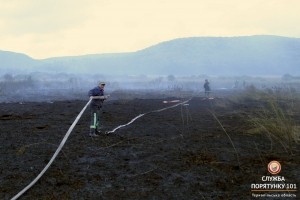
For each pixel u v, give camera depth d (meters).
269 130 10.89
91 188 6.55
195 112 18.92
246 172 7.36
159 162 8.12
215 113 18.03
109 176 7.21
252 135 11.16
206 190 6.44
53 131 12.14
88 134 11.51
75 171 7.52
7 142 10.23
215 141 10.35
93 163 8.10
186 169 7.61
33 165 7.93
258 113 14.63
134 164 8.01
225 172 7.38
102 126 13.52
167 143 10.12
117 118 16.19
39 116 16.95
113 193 6.30
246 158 8.37
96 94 11.07
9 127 13.05
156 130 12.48
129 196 6.17
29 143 10.12
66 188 6.55
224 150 9.16
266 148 9.36
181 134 11.57
